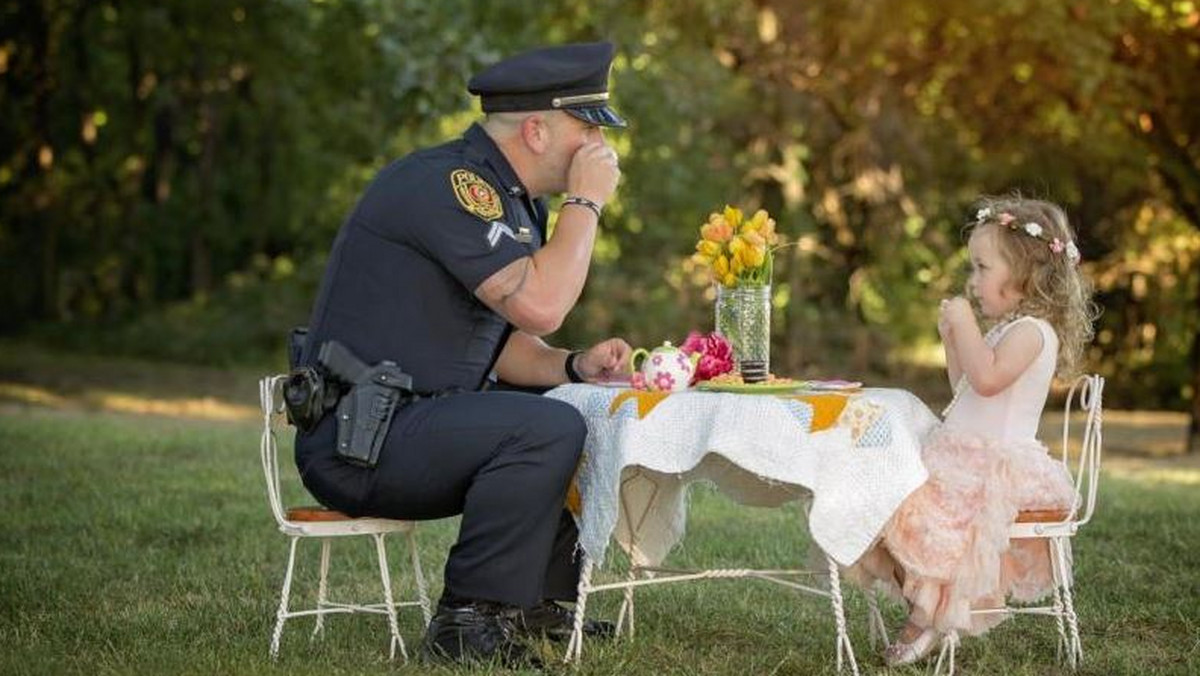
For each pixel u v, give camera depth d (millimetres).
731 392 6016
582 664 6160
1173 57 20609
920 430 6285
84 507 10711
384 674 5988
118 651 6434
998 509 5988
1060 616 6434
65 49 33031
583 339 25578
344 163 26609
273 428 6281
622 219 25750
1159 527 10141
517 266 6176
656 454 5875
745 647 6777
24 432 15664
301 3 23531
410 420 6160
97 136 35781
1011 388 6242
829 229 27047
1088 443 6285
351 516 6281
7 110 33750
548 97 6367
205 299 33844
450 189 6254
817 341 26766
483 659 6121
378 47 21766
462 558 6148
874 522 5797
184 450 14469
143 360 32031
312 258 32594
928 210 26750
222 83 32812
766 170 25484
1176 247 26109
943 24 22234
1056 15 19562
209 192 34156
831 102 25203
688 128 23781
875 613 6594
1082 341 6430
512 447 6066
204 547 9281
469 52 19672
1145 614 7406
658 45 23078
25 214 34906
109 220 36250
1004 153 24562
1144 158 21641
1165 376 28625
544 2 21719
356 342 6289
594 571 8227
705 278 25672
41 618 7152
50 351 32656
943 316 6254
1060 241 6340
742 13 24094
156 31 30078
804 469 5746
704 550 9148
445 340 6316
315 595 7867
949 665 6160
